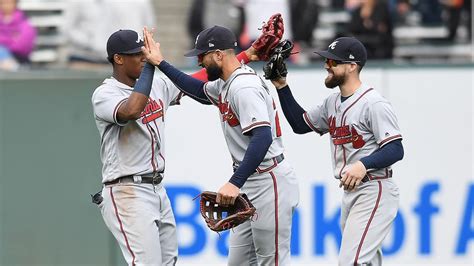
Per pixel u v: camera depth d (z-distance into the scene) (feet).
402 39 147.74
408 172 108.17
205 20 135.33
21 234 106.01
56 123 105.09
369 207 81.82
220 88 80.18
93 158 105.09
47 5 139.95
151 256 79.20
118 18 130.62
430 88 107.86
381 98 81.15
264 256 81.76
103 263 105.70
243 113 76.89
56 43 137.80
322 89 106.32
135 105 76.64
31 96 105.09
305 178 106.63
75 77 104.78
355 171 79.46
